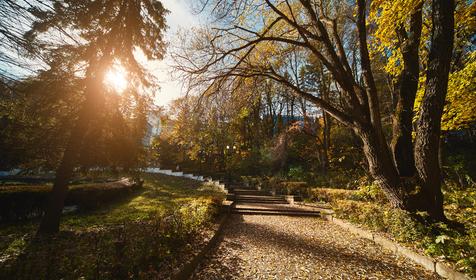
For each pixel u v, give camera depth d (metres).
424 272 4.18
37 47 4.29
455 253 4.17
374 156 6.24
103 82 7.72
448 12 5.13
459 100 7.62
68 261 3.11
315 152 23.39
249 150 25.48
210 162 30.05
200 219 6.63
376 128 6.22
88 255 3.30
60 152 7.36
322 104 7.15
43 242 4.70
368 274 4.19
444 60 5.19
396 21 6.50
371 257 5.01
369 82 6.25
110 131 7.90
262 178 19.80
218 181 21.02
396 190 5.98
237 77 7.81
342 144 23.17
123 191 14.58
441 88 5.27
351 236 6.70
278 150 22.12
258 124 27.02
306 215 10.23
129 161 8.20
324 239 6.43
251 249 5.51
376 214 6.73
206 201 8.41
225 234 6.74
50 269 2.86
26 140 6.34
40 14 4.22
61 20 5.15
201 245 5.00
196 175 26.81
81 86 6.82
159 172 34.62
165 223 4.89
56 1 4.83
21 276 2.78
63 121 6.94
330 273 4.24
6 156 6.24
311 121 23.52
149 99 8.52
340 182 14.70
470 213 6.28
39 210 8.58
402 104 6.77
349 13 10.10
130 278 2.95
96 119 7.57
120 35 7.75
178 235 4.66
